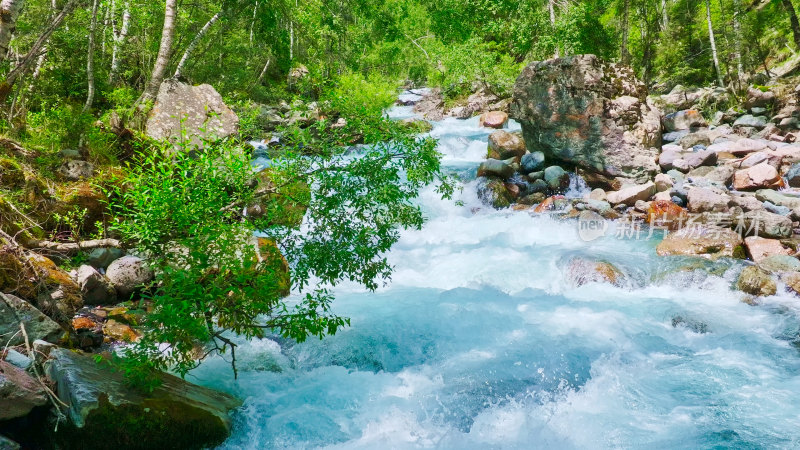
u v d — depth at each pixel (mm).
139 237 4219
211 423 3980
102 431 3609
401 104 28328
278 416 4340
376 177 4773
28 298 4945
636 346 5484
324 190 4828
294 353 5406
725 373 4926
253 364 5129
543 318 6129
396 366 5258
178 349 4090
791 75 22969
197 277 4023
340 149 4910
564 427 4223
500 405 4527
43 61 12094
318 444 4062
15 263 4965
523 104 12172
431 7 16281
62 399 3762
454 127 19984
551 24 21328
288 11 15297
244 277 4117
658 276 7074
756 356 5188
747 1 28812
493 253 8242
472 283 7375
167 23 11688
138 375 3867
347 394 4695
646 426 4199
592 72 11219
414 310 6332
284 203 4773
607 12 30281
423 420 4355
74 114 9586
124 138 8258
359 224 5000
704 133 13531
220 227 4234
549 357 5238
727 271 6867
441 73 26672
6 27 6102
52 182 6840
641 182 11055
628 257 7703
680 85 23312
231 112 10242
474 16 15992
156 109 9898
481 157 14648
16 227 5906
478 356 5332
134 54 15227
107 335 5219
